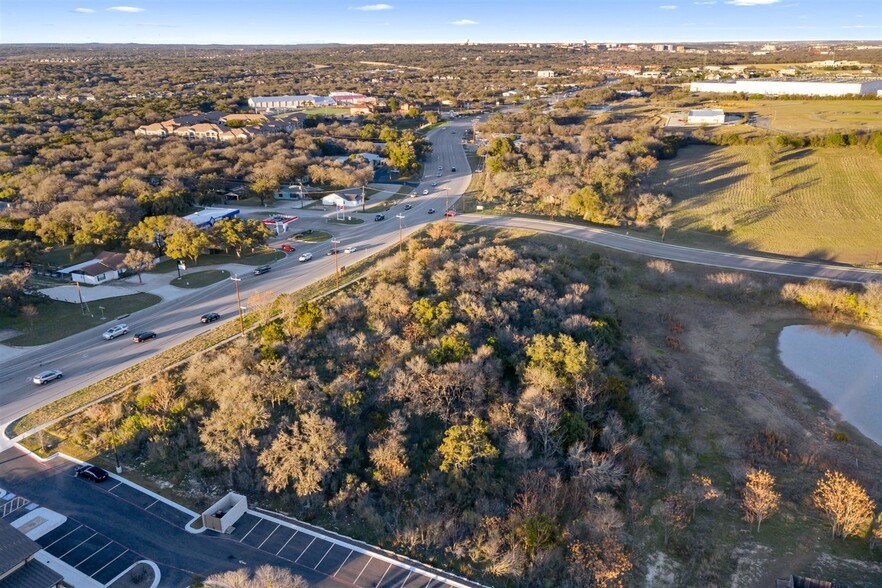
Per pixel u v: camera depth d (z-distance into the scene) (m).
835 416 62.56
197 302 82.12
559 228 110.75
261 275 91.75
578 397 54.66
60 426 54.06
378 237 109.50
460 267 82.88
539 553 40.09
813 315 85.88
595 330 67.19
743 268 96.06
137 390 59.56
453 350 59.56
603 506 44.25
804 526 45.62
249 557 40.44
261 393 53.50
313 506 45.25
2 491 45.97
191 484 47.56
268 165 147.75
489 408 54.16
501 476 47.78
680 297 89.50
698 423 59.56
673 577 40.91
